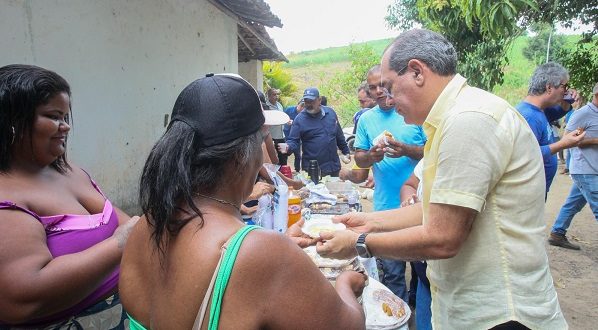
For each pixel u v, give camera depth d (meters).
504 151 1.22
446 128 1.24
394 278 2.87
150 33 4.50
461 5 3.92
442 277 1.44
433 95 1.34
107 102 3.85
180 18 5.14
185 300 0.76
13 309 1.12
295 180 3.25
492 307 1.32
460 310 1.39
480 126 1.19
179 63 5.16
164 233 0.82
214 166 0.81
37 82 1.27
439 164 1.25
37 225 1.21
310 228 1.76
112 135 3.95
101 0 3.70
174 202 0.79
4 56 2.76
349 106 18.31
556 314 1.39
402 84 1.37
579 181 4.20
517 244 1.30
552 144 3.31
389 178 2.93
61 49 3.26
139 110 4.37
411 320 2.97
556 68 3.28
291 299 0.75
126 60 4.10
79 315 1.39
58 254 1.31
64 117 1.40
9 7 2.78
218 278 0.73
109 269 1.30
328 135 5.10
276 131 5.64
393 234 1.33
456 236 1.23
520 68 21.61
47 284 1.14
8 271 1.10
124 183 4.17
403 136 2.88
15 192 1.24
